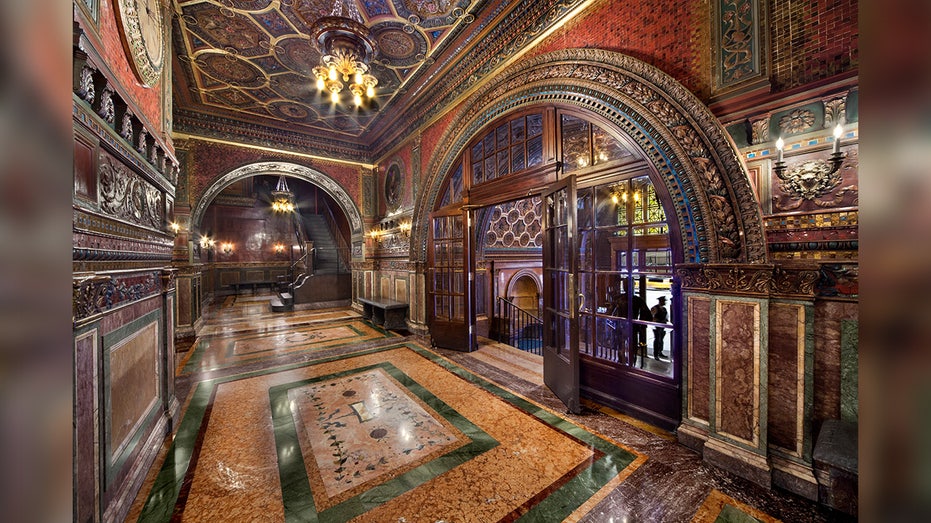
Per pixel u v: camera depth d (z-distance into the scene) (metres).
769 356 2.31
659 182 2.88
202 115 6.96
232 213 13.37
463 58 5.12
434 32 4.62
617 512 2.04
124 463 2.11
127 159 2.20
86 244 1.70
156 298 2.77
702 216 2.59
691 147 2.62
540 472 2.39
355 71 4.21
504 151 4.82
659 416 3.00
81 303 1.60
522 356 5.11
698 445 2.61
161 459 2.54
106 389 1.89
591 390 3.57
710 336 2.54
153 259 2.72
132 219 2.36
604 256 4.25
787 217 2.29
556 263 3.74
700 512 2.04
